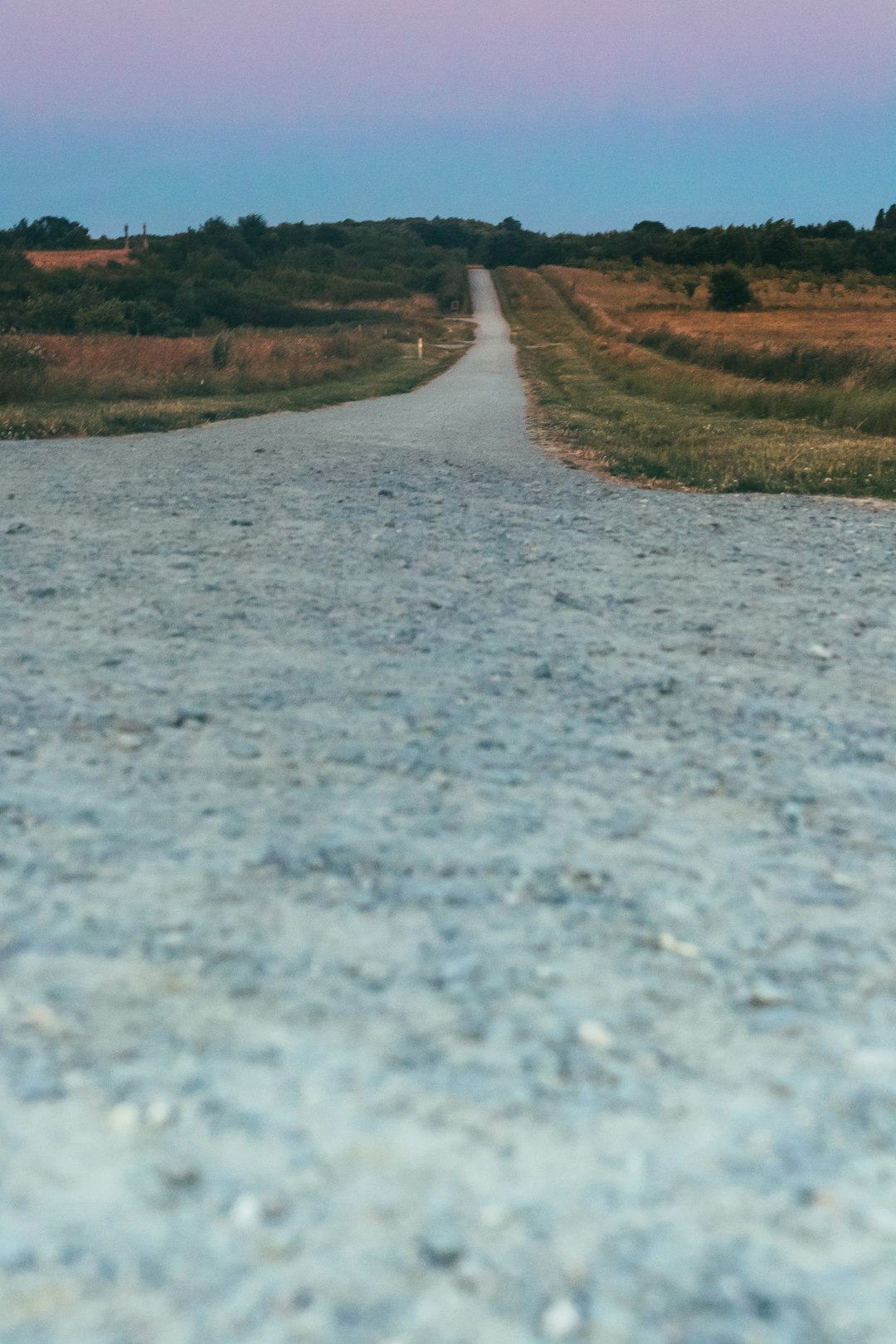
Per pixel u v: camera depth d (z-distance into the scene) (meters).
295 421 20.78
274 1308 1.89
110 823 3.81
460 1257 2.02
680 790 4.36
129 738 4.58
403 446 16.42
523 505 11.09
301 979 2.94
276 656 5.79
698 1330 1.89
